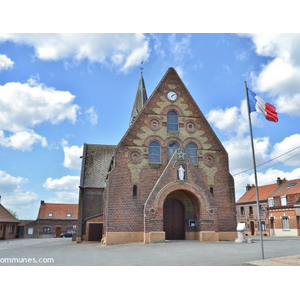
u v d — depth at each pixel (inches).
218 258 566.9
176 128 1123.9
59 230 2701.8
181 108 1139.9
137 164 1049.5
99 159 1568.7
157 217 946.1
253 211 2261.3
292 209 1856.5
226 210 1075.9
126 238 978.7
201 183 1002.7
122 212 995.9
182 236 1041.5
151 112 1108.5
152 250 732.7
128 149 1055.0
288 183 2074.3
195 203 1028.5
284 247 759.1
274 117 658.8
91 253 728.3
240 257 574.2
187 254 636.1
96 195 1398.9
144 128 1088.2
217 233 978.1
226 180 1106.7
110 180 1012.5
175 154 1007.0
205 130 1138.7
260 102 655.1
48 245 1174.3
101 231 1273.4
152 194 957.8
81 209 1348.4
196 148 1118.4
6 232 2309.3
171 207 1059.9
